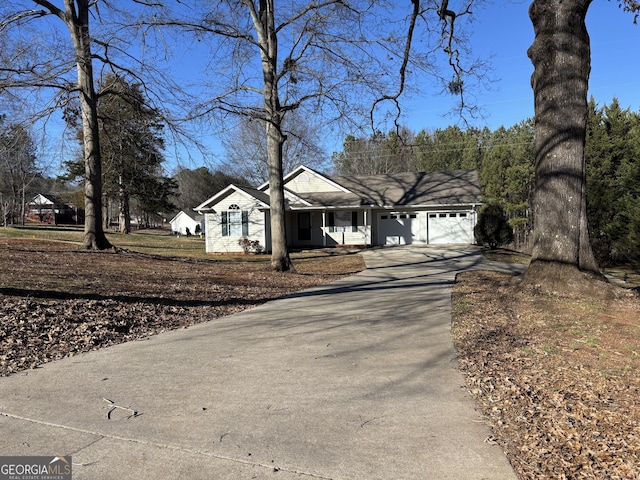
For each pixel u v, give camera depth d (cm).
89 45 1548
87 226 1712
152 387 446
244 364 525
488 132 5284
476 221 2655
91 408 392
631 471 287
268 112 1423
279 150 1566
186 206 5753
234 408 394
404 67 1291
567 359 515
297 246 2819
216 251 2512
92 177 1698
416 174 3106
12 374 480
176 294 1010
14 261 1237
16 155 1688
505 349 570
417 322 750
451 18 1202
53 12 1562
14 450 318
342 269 1731
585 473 286
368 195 2827
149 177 3509
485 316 767
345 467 295
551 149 894
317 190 2875
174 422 364
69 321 685
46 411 385
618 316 708
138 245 2575
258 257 2275
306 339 646
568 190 883
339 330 701
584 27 886
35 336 604
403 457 308
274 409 392
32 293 816
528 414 375
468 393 429
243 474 286
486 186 4306
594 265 898
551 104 891
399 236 2752
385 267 1752
